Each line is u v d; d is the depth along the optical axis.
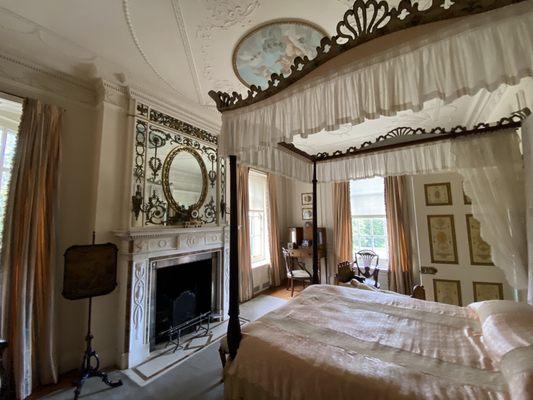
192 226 3.06
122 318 2.41
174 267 3.08
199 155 3.38
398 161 2.66
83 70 2.43
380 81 1.16
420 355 1.31
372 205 4.78
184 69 2.39
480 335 1.51
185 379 2.17
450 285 2.59
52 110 2.29
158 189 2.87
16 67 2.15
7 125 2.48
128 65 2.36
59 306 2.27
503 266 2.04
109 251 2.24
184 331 3.04
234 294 1.62
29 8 1.71
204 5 1.66
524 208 1.98
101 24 1.85
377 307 2.06
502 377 1.09
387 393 1.03
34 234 2.07
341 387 1.12
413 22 1.04
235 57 2.20
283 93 1.43
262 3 1.65
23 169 2.09
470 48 0.98
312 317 1.86
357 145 4.20
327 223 5.21
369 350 1.37
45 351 2.09
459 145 2.22
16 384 1.90
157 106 2.91
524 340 1.14
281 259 5.43
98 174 2.43
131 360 2.38
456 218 2.61
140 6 1.67
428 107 2.78
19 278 1.99
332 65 1.27
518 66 0.90
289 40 1.99
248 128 1.62
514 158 2.03
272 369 1.32
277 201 5.46
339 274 4.03
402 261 4.15
